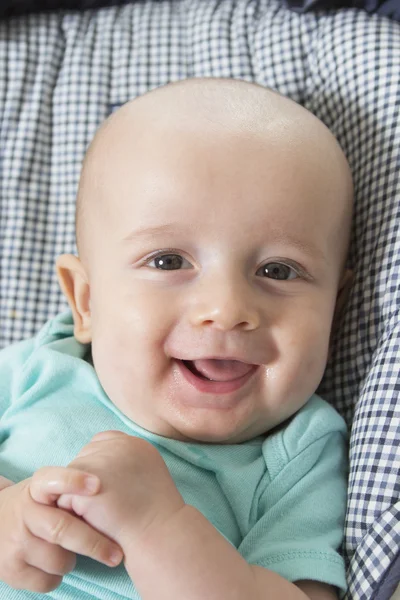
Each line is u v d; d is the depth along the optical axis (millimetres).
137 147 876
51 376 961
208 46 1223
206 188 823
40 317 1196
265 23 1221
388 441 829
